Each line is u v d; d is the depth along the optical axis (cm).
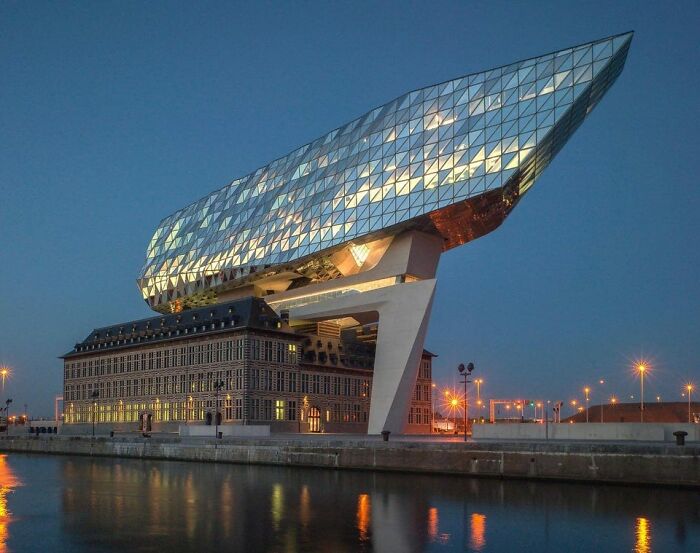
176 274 12962
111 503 4138
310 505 3966
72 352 14000
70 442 9325
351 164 9950
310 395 11506
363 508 3841
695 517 3522
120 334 13138
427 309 9194
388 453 5884
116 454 8512
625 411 16538
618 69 8431
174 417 11456
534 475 5081
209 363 10988
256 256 11169
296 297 11138
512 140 8294
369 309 9762
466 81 8931
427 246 9681
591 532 3156
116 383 12800
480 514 3634
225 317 11019
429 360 13825
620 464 4750
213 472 6072
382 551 2770
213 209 12794
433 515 3609
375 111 9962
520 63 8525
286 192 11044
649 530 3203
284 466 6594
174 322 12100
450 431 14275
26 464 7425
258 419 10419
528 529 3225
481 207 8788
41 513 3775
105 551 2773
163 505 4016
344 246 9988
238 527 3284
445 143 8875
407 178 9156
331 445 6269
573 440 6081
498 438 6750
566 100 8056
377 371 9431
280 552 2745
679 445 4759
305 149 11094
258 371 10544
